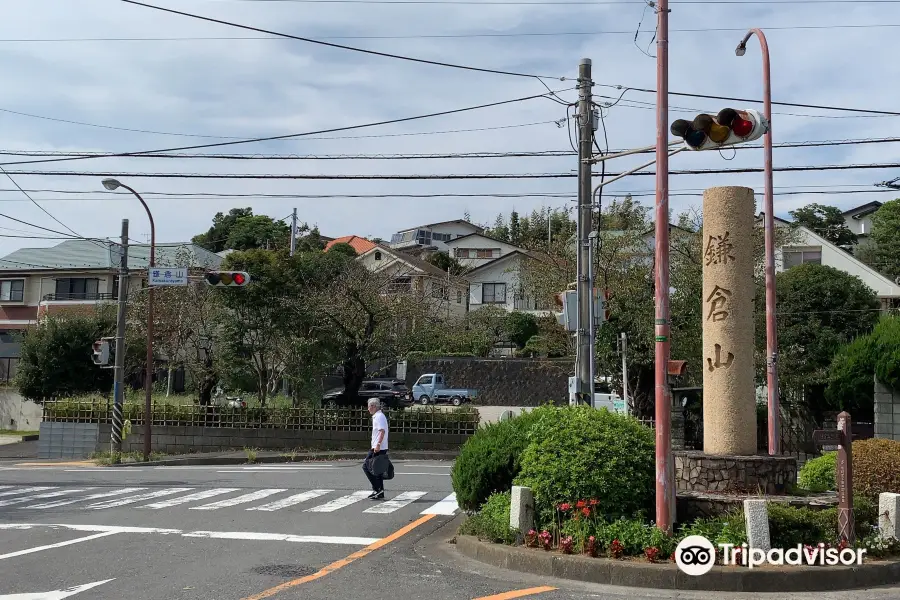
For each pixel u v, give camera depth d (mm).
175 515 12953
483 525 10117
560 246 30062
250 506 14016
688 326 24500
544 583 8414
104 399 29656
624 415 10273
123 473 21016
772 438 15320
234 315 27922
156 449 27500
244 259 27703
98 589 7961
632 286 25297
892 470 10508
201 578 8461
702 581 8164
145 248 47125
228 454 26328
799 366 26906
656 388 9109
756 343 26328
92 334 35344
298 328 28188
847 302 31469
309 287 28812
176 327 28703
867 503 9555
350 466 23125
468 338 45938
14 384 38344
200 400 29188
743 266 10539
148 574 8641
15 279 45656
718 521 9039
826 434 8930
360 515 13031
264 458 25562
